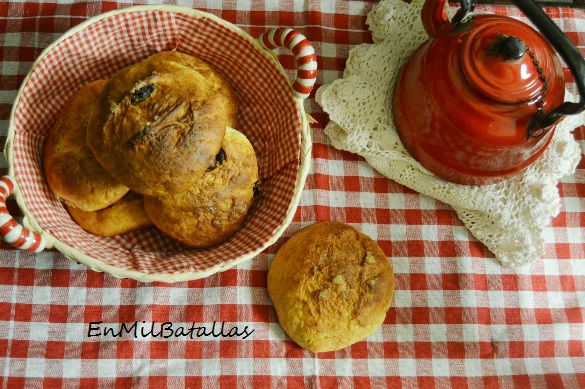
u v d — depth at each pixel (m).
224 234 0.54
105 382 0.56
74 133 0.53
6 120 0.58
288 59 0.62
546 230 0.62
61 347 0.56
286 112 0.55
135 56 0.57
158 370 0.57
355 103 0.60
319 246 0.57
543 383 0.59
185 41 0.56
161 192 0.49
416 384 0.59
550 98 0.51
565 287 0.61
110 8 0.61
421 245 0.61
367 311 0.56
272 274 0.58
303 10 0.63
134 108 0.49
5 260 0.57
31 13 0.60
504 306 0.61
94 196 0.52
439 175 0.60
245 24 0.62
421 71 0.54
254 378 0.57
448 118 0.53
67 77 0.55
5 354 0.56
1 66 0.59
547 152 0.60
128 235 0.56
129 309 0.58
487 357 0.60
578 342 0.61
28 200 0.50
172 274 0.51
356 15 0.63
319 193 0.61
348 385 0.58
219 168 0.52
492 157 0.54
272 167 0.57
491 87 0.50
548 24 0.47
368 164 0.62
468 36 0.52
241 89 0.58
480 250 0.61
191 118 0.49
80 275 0.58
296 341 0.57
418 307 0.60
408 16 0.62
